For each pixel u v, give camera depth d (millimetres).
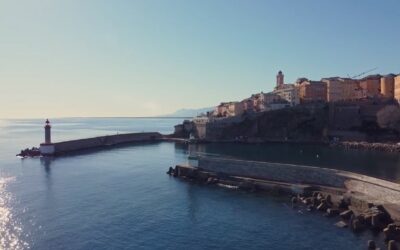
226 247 56844
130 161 139250
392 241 53594
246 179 96250
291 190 85938
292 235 60750
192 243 58375
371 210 65562
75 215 71625
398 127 186375
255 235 61219
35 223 67125
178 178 105875
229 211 73938
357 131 196125
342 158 137875
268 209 74812
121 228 64875
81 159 145125
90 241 59250
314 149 169875
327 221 66875
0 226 65500
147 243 58500
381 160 131500
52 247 56938
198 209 75438
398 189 68938
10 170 119562
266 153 156500
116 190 91312
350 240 58000
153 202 80750
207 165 107750
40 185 96625
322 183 88562
